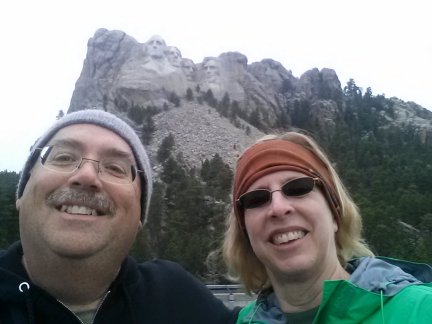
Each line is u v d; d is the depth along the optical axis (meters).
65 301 0.51
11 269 0.50
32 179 0.50
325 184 0.58
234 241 0.65
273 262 0.56
